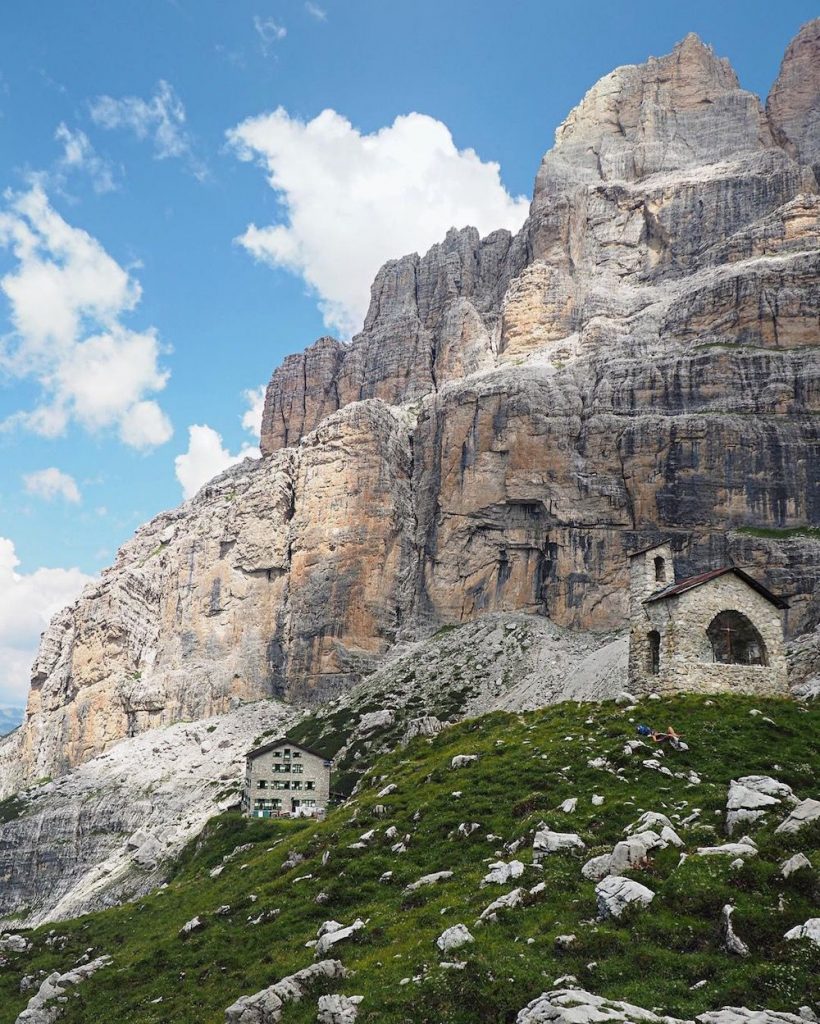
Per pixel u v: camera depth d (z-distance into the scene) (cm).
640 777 4725
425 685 17212
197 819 14238
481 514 19938
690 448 18100
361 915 4175
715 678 6084
